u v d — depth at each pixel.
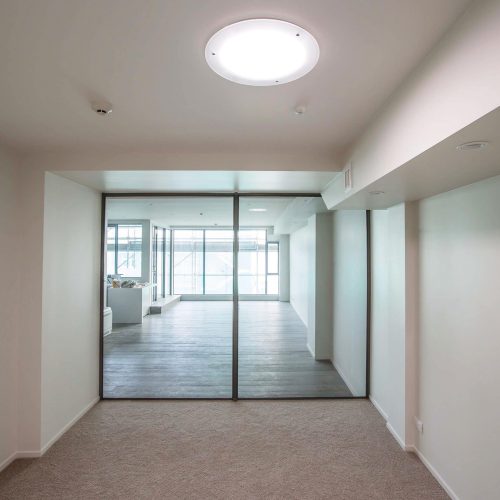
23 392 2.68
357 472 2.47
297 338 6.43
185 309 9.35
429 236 2.54
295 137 2.38
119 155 2.74
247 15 1.13
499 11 0.95
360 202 2.83
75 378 3.21
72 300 3.15
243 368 4.84
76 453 2.71
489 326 1.89
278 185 3.29
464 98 1.12
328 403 3.62
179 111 1.94
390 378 3.04
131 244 9.09
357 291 4.01
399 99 1.64
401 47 1.32
